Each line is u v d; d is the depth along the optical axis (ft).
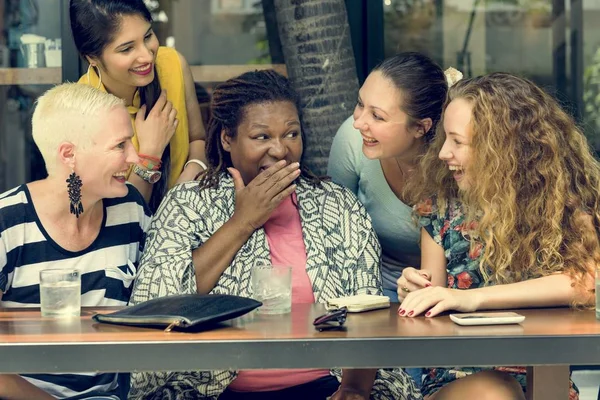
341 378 8.32
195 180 9.14
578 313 7.20
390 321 6.82
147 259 8.44
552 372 6.58
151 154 10.82
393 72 9.52
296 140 9.04
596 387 13.34
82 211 8.33
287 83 9.18
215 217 8.78
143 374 7.89
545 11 13.73
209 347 6.09
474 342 6.14
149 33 10.75
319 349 6.11
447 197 8.56
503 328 6.47
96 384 8.44
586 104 13.83
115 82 10.82
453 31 13.65
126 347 6.07
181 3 13.69
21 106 13.98
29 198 8.34
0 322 6.89
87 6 10.41
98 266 8.52
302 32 11.90
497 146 7.95
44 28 13.75
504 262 7.94
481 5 13.65
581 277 7.52
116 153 8.21
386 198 10.20
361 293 8.64
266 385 8.22
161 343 6.07
